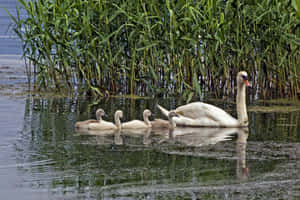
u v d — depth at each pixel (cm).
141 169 1091
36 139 1332
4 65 2802
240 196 948
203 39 1942
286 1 1941
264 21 1950
